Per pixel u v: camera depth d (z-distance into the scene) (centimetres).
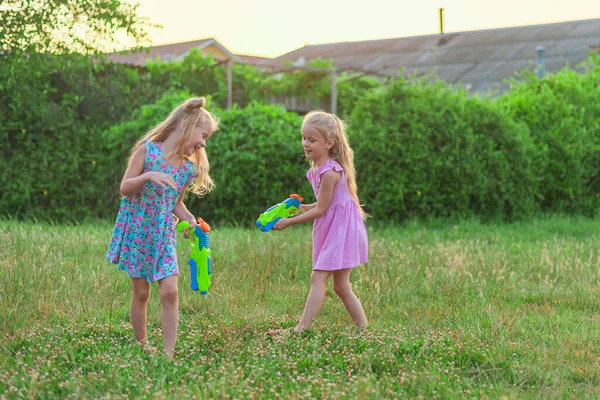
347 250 510
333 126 516
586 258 808
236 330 483
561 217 1274
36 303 530
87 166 1241
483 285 657
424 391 371
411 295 638
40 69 1215
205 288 449
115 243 453
